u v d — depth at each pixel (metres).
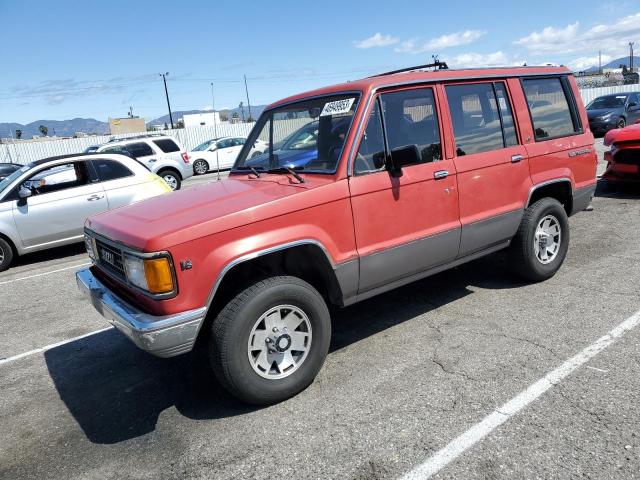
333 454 2.86
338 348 4.16
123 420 3.46
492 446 2.78
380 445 2.89
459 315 4.56
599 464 2.57
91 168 8.84
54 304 6.25
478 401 3.21
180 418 3.40
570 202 5.27
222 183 4.27
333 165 3.68
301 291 3.37
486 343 3.98
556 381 3.34
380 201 3.75
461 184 4.24
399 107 3.95
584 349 3.72
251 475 2.76
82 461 3.05
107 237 3.54
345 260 3.61
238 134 36.56
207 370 4.07
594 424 2.88
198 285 3.08
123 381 4.04
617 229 6.82
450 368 3.65
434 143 4.13
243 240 3.21
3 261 8.26
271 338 3.33
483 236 4.48
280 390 3.36
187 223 3.12
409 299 5.06
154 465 2.93
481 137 4.45
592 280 5.06
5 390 4.09
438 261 4.25
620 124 20.34
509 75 4.71
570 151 5.13
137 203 4.14
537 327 4.16
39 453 3.18
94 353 4.66
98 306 3.61
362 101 3.75
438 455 2.76
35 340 5.12
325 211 3.51
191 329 3.08
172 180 17.27
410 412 3.17
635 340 3.78
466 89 4.39
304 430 3.10
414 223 3.97
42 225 8.42
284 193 3.47
